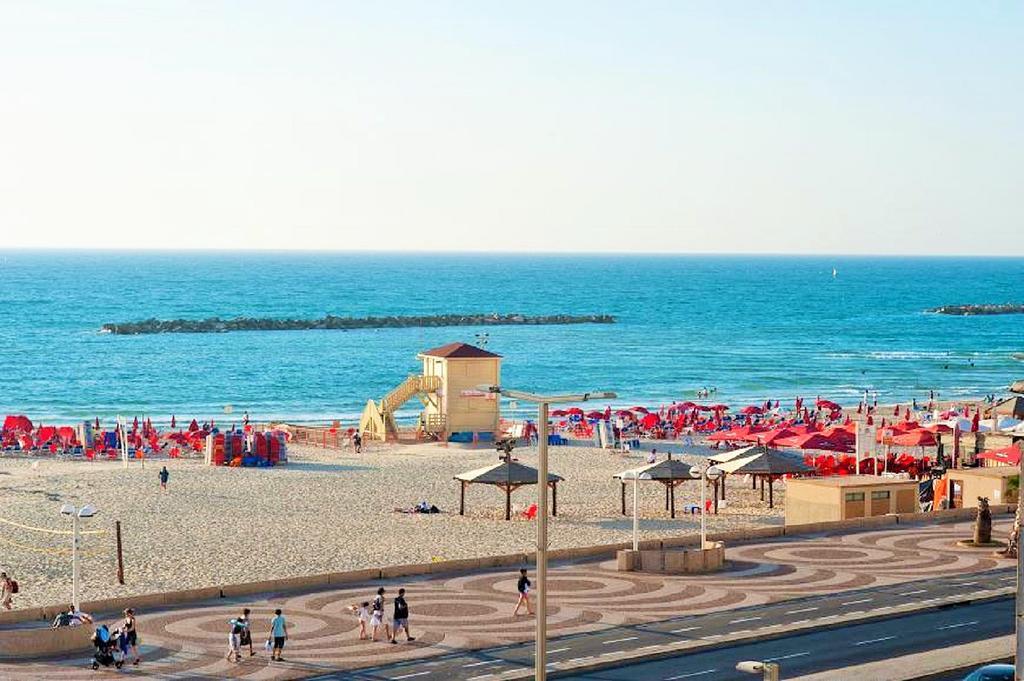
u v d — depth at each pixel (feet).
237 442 312.50
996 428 303.89
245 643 138.62
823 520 223.71
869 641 145.38
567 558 191.42
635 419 402.52
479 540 214.69
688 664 136.05
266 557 199.21
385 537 217.15
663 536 220.64
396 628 145.69
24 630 140.26
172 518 234.58
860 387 566.77
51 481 280.92
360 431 359.66
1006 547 196.65
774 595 167.84
